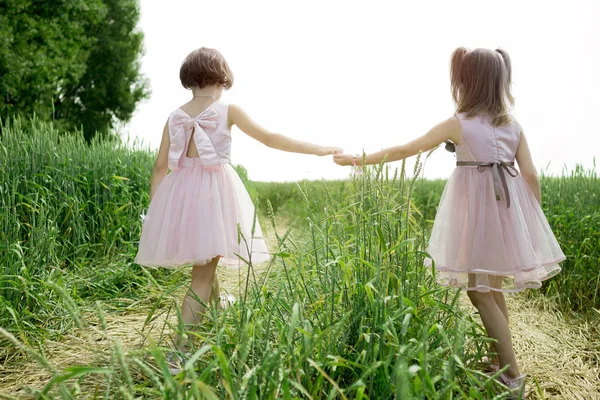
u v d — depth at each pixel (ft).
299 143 7.47
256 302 5.72
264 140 7.47
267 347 4.30
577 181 13.10
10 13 34.71
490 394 4.77
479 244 5.94
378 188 6.20
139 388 4.54
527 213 6.23
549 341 7.97
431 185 25.30
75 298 8.24
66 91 48.47
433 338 5.55
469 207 6.12
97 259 11.35
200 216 6.74
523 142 6.57
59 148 12.57
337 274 5.99
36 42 36.40
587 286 10.07
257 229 7.40
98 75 49.98
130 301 9.18
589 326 8.80
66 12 37.70
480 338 5.47
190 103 7.44
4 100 35.29
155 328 7.48
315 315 5.68
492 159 6.19
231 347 4.85
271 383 3.81
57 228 10.50
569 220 11.59
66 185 11.59
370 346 4.62
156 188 7.51
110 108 52.03
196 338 6.27
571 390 6.16
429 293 5.68
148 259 6.91
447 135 6.38
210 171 7.08
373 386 4.63
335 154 7.45
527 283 6.23
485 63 6.30
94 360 6.14
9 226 9.20
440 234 6.33
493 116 6.32
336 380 4.77
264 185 33.42
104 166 12.78
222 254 6.56
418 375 4.09
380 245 5.42
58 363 6.25
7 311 7.36
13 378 5.92
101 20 45.06
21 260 8.12
